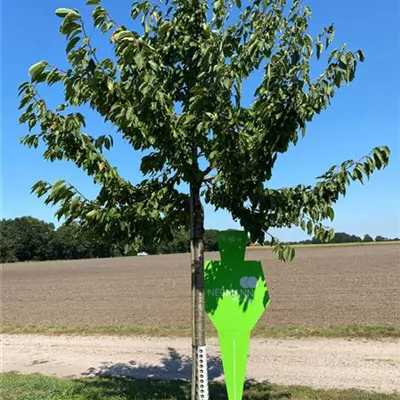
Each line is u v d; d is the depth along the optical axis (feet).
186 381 26.76
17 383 25.58
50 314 65.26
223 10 15.84
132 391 23.49
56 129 15.48
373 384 25.18
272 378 26.84
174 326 47.70
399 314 50.90
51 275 167.43
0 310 72.64
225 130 13.41
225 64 13.61
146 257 315.58
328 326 43.50
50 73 13.74
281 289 81.92
